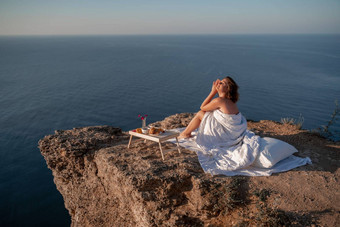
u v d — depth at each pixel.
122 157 5.42
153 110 54.56
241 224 3.63
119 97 64.88
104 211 5.72
